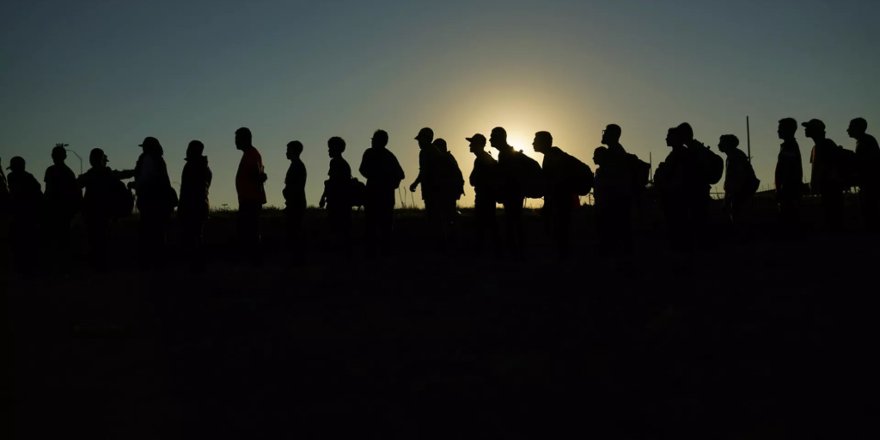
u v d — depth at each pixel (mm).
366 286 14492
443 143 19234
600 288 13602
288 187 17578
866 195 20500
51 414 7547
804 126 20812
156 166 17656
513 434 6879
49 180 18234
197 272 16891
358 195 18359
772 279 13562
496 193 17609
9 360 9508
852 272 13781
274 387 8297
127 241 23812
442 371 8758
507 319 11367
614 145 17375
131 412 7578
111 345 10234
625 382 8211
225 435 6961
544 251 20469
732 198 20109
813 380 8047
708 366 8672
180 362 9336
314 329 10984
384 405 7652
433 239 23531
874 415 7051
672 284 13641
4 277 17141
